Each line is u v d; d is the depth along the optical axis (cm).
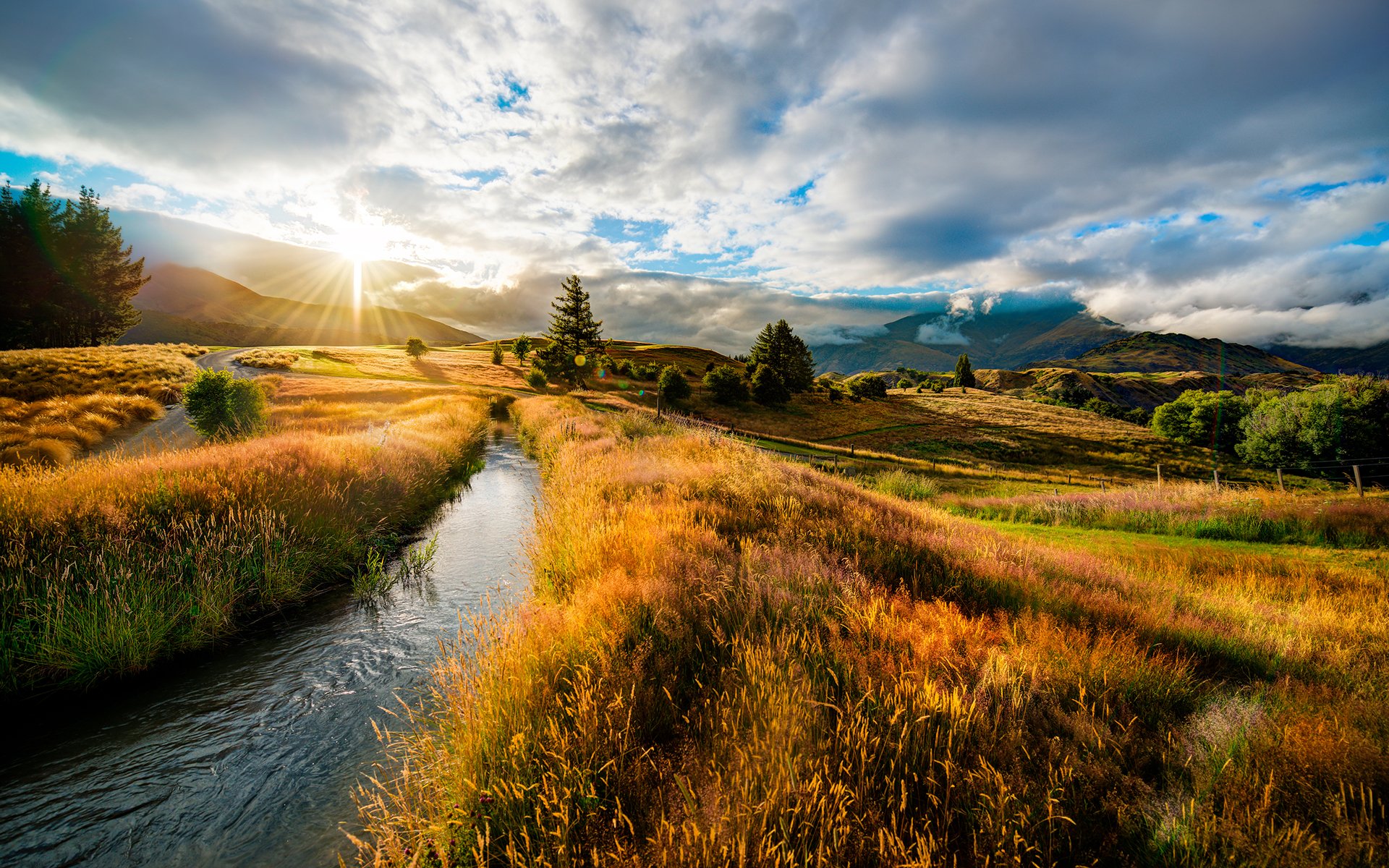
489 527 1005
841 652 362
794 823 228
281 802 330
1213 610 583
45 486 647
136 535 598
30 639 454
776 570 507
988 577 586
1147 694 354
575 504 798
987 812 235
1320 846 215
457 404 3491
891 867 210
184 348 6944
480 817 249
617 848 221
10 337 5741
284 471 834
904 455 5334
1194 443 6638
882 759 273
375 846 287
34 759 367
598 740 281
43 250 6012
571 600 506
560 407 3291
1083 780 257
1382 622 556
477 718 302
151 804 328
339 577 721
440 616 611
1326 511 1211
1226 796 251
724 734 285
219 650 528
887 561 597
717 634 388
